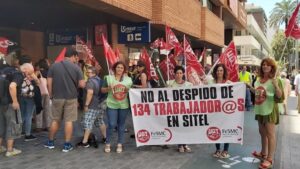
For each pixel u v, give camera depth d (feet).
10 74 25.29
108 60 27.63
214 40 87.25
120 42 49.29
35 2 37.91
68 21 49.26
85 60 38.34
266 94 22.62
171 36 33.63
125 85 26.07
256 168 23.03
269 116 22.66
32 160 24.43
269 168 22.86
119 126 26.53
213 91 25.67
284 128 38.19
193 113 25.99
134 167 23.06
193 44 92.07
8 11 43.24
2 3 38.42
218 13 100.01
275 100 22.66
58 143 28.99
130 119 39.65
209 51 113.29
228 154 26.00
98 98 27.89
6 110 25.22
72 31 50.70
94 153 26.22
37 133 32.60
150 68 32.86
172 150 27.25
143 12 44.39
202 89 25.76
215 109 25.72
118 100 26.04
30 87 29.04
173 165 23.48
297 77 52.75
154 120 26.45
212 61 116.78
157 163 23.91
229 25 135.95
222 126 25.67
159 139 26.55
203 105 25.84
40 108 30.96
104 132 29.32
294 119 45.68
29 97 29.27
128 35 48.83
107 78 26.17
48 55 53.21
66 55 26.68
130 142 29.60
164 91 26.16
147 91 26.27
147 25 48.03
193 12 67.97
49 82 26.55
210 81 26.32
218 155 25.40
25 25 50.03
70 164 23.62
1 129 25.55
